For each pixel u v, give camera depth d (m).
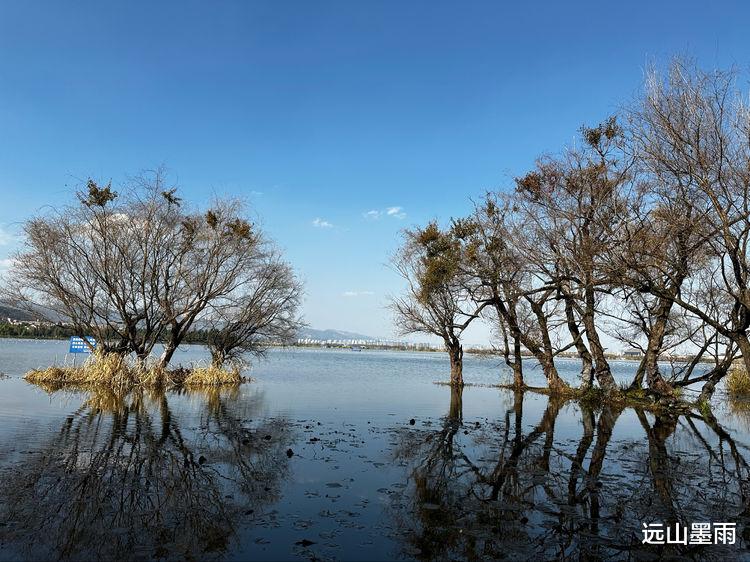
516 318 30.27
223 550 5.95
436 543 6.40
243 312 30.47
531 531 6.93
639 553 6.32
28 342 78.88
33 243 23.52
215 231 24.97
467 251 25.12
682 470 10.54
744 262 15.38
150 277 24.59
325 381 31.50
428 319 32.22
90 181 22.83
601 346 24.08
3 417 13.73
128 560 5.61
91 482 8.33
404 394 24.56
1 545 5.88
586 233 19.11
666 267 17.23
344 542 6.31
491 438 13.57
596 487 9.09
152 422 13.95
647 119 15.48
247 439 12.13
